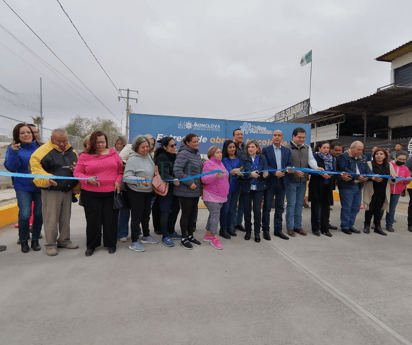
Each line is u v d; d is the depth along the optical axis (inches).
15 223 182.5
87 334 66.8
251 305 81.6
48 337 65.6
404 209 264.4
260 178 144.3
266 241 147.9
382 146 445.1
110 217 124.3
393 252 133.7
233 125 254.8
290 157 156.5
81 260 115.0
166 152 139.3
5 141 263.1
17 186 122.1
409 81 522.6
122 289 89.9
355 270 110.2
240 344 64.2
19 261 113.1
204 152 249.1
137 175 125.7
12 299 82.6
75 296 84.9
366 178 159.0
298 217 165.3
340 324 73.2
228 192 140.3
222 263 114.3
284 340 66.0
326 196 161.0
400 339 67.4
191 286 93.0
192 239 139.8
